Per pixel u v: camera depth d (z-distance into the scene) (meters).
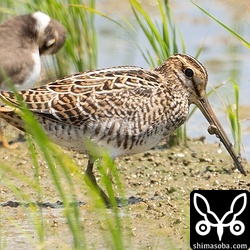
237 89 15.23
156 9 22.09
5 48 16.25
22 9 19.00
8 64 15.94
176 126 13.99
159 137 13.78
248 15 21.33
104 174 11.42
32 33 16.69
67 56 17.92
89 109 13.18
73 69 18.00
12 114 12.96
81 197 13.66
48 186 14.15
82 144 13.38
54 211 13.06
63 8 17.33
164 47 15.73
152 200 13.45
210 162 15.23
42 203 13.39
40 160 15.27
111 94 13.32
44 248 11.80
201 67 14.05
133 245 11.88
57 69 18.05
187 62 13.99
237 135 15.16
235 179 14.48
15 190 12.90
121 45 20.41
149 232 12.28
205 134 16.55
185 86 13.99
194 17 21.67
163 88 13.70
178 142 15.90
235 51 19.95
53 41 16.86
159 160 15.28
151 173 14.78
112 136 13.36
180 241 11.99
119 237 10.85
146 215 12.84
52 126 13.24
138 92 13.45
